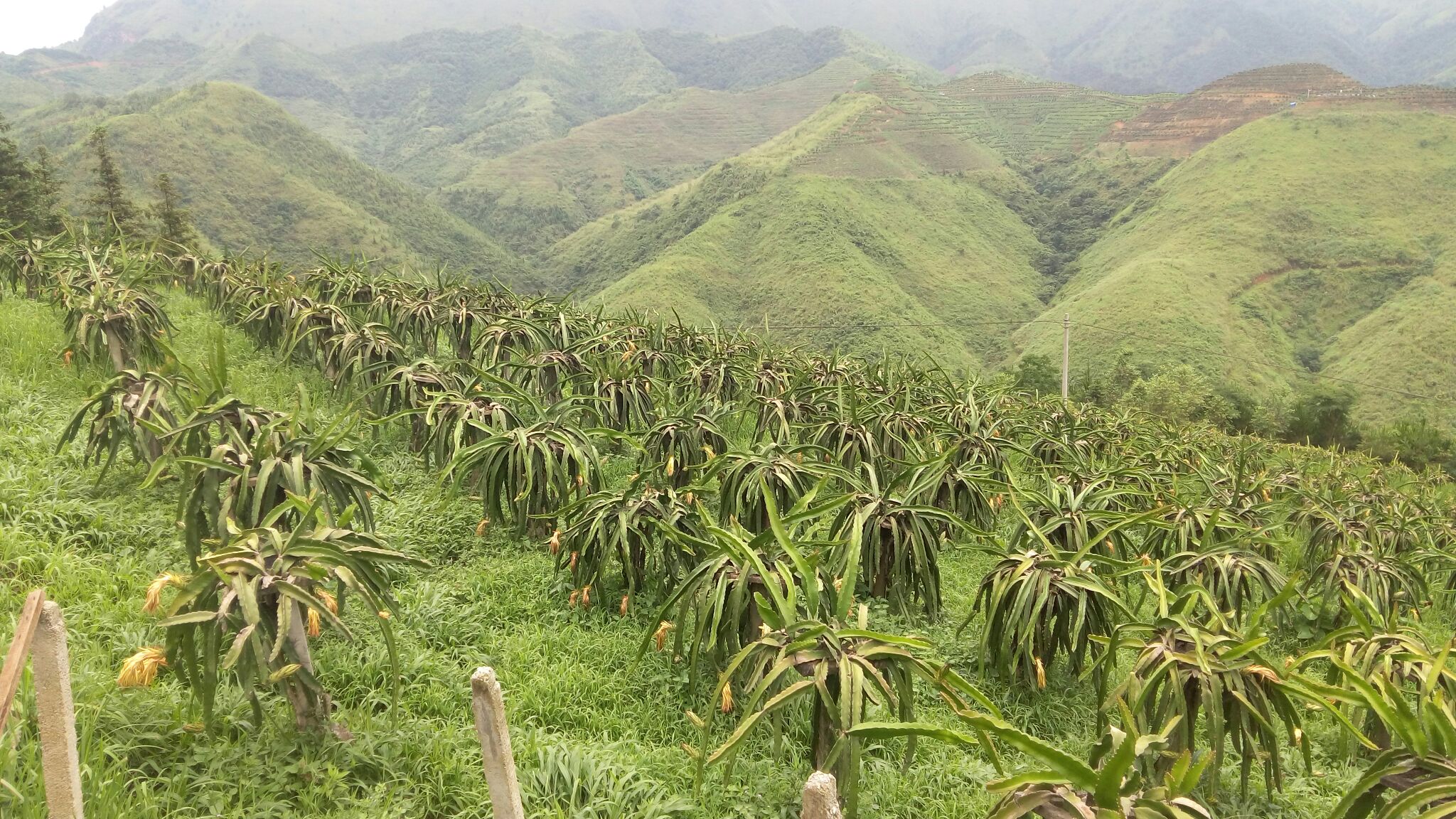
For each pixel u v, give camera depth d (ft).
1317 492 41.70
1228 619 21.25
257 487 16.10
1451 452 123.75
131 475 26.45
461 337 41.81
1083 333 307.17
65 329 31.99
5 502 22.65
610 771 15.07
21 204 90.12
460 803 13.85
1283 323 339.77
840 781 13.39
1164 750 15.21
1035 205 576.61
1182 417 134.72
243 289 47.11
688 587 17.62
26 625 8.90
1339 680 18.72
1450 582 37.58
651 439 29.68
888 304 341.82
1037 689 21.80
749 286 381.40
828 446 33.68
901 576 24.70
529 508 26.27
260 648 12.26
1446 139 462.60
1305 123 493.77
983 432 34.71
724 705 14.75
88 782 11.66
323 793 13.17
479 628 21.39
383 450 33.60
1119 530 25.59
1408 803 10.86
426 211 499.10
